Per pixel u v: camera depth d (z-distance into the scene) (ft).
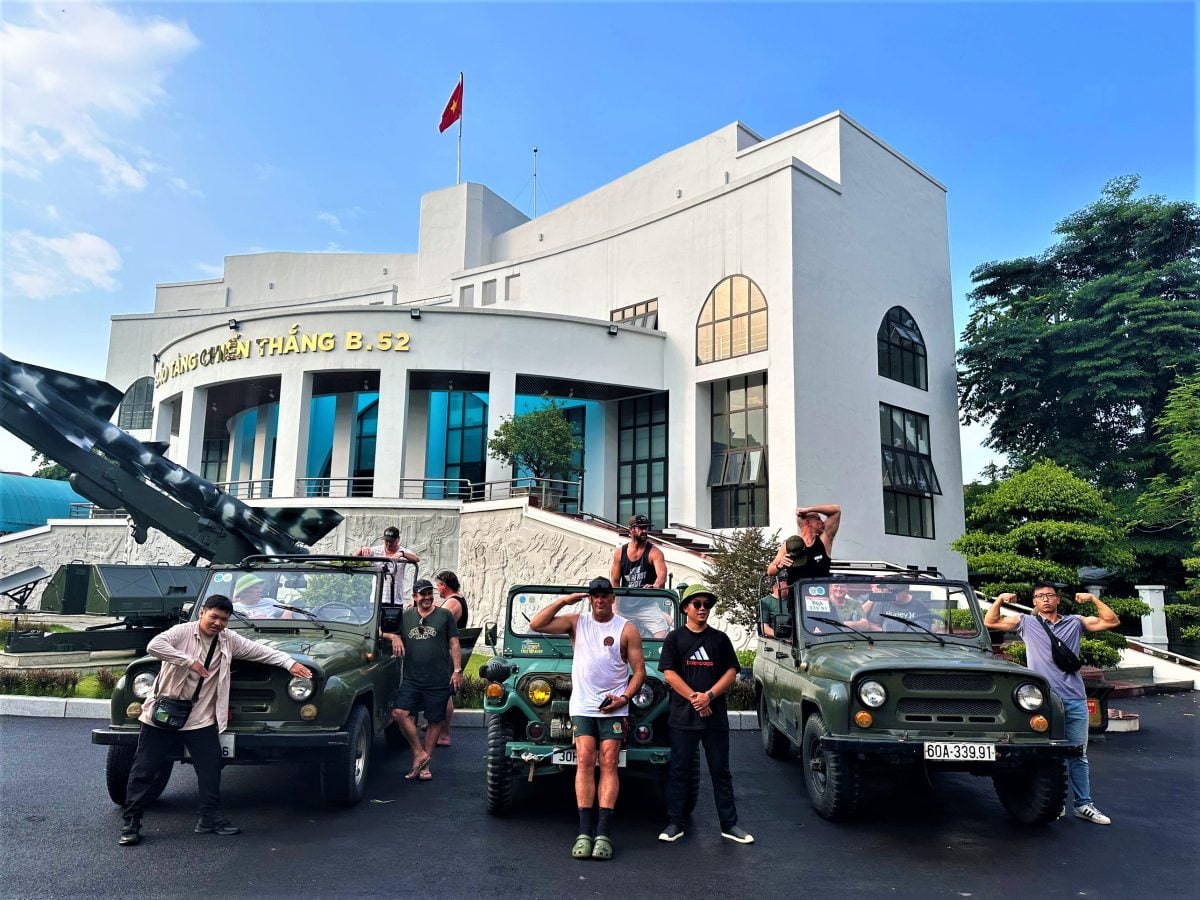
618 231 97.66
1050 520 45.21
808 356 79.51
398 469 79.61
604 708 19.95
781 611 27.78
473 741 32.24
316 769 27.14
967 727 21.02
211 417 109.81
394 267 131.03
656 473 91.81
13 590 54.70
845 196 87.45
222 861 18.40
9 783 24.21
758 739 34.14
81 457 46.16
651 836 20.88
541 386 88.69
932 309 98.22
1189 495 80.18
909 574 29.43
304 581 27.27
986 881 18.12
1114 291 97.45
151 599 45.55
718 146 100.12
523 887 17.26
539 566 69.97
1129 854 20.12
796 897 17.03
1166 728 39.50
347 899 16.44
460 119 128.06
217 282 140.77
